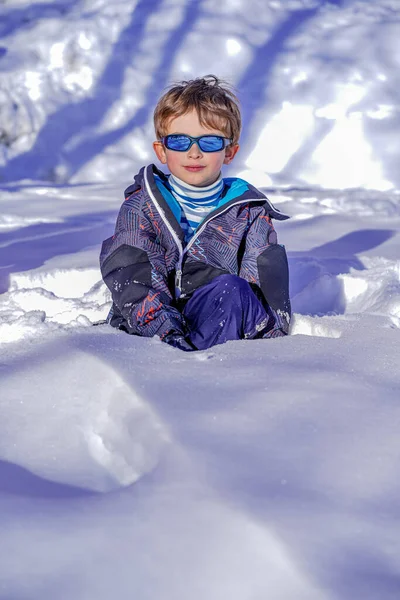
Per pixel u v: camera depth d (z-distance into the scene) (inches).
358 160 286.5
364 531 47.8
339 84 303.3
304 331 105.6
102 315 117.0
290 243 185.9
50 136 296.7
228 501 50.5
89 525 48.6
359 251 175.8
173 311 96.7
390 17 332.5
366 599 41.4
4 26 329.1
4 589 42.6
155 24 328.2
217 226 105.0
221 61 314.8
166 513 49.6
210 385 72.5
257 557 45.1
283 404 67.5
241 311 95.6
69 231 195.8
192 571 43.9
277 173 284.4
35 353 85.6
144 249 100.5
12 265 152.3
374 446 59.6
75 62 313.3
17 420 70.1
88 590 42.4
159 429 61.7
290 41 320.5
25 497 53.4
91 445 67.5
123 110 304.5
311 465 56.2
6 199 248.2
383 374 77.7
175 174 104.4
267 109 296.4
